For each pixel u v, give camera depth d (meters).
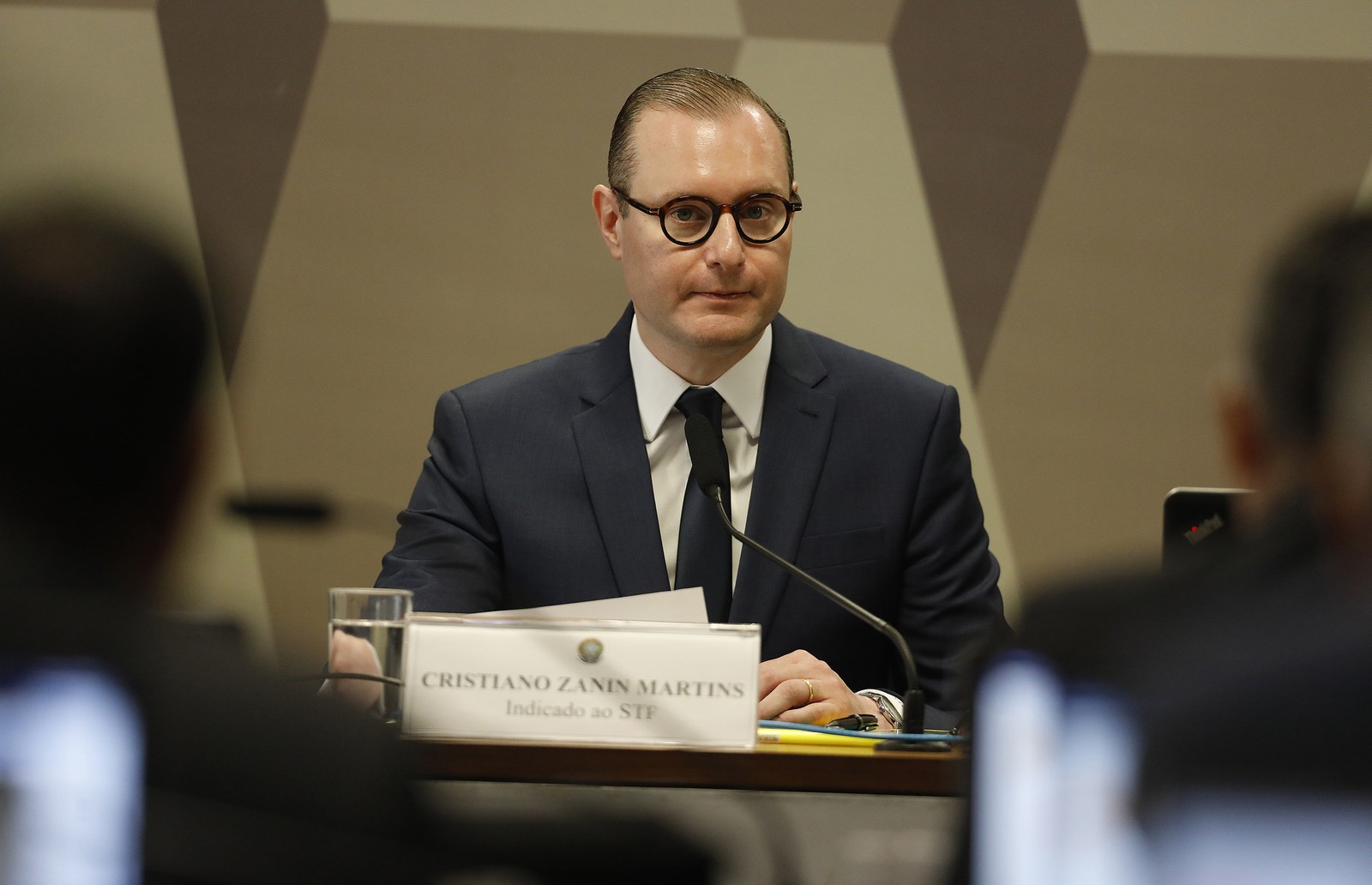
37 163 9.04
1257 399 1.51
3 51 9.12
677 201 5.27
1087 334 9.66
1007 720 1.65
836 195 9.63
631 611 3.59
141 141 9.21
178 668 1.84
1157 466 9.62
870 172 9.64
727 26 9.57
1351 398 1.42
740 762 2.92
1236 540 1.55
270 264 9.30
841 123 9.63
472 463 5.60
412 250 9.40
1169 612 1.53
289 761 1.88
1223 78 9.72
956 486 5.64
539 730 3.11
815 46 9.62
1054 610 1.64
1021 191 9.66
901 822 2.87
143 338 1.70
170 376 1.73
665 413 5.52
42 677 1.78
